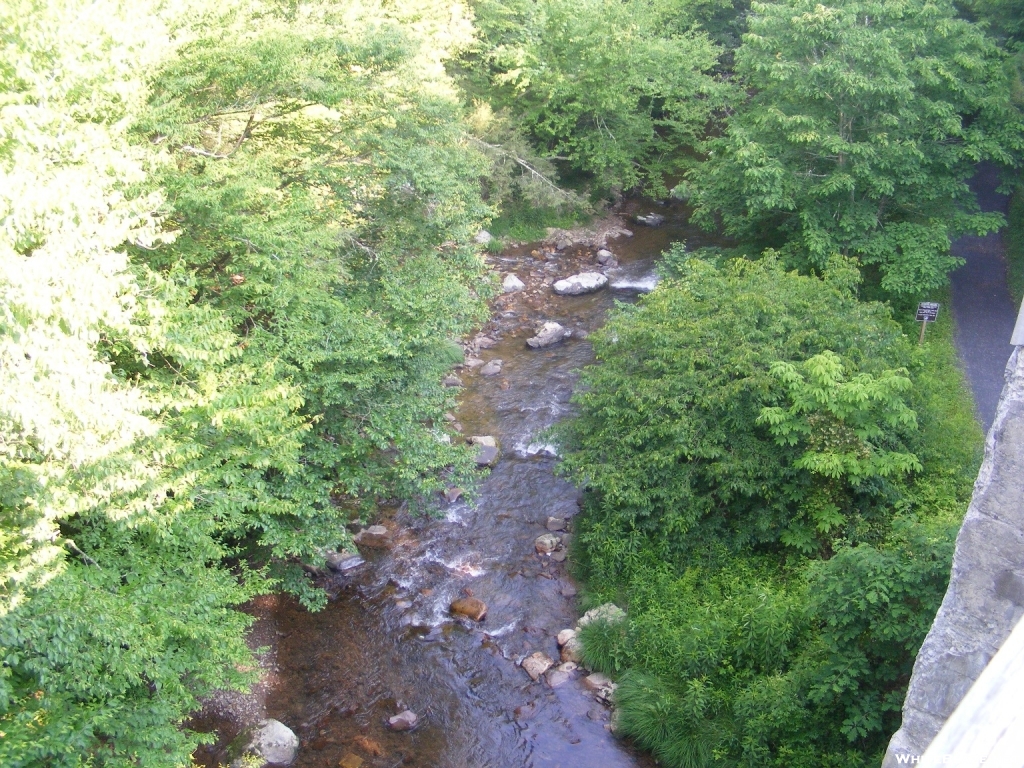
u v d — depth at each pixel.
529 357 24.61
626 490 15.68
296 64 14.89
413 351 15.59
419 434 15.41
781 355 15.59
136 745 8.73
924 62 20.73
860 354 15.68
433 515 17.27
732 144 23.38
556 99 32.34
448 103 18.14
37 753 7.41
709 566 15.36
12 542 8.36
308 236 13.90
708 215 27.06
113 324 9.54
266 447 11.64
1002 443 5.85
